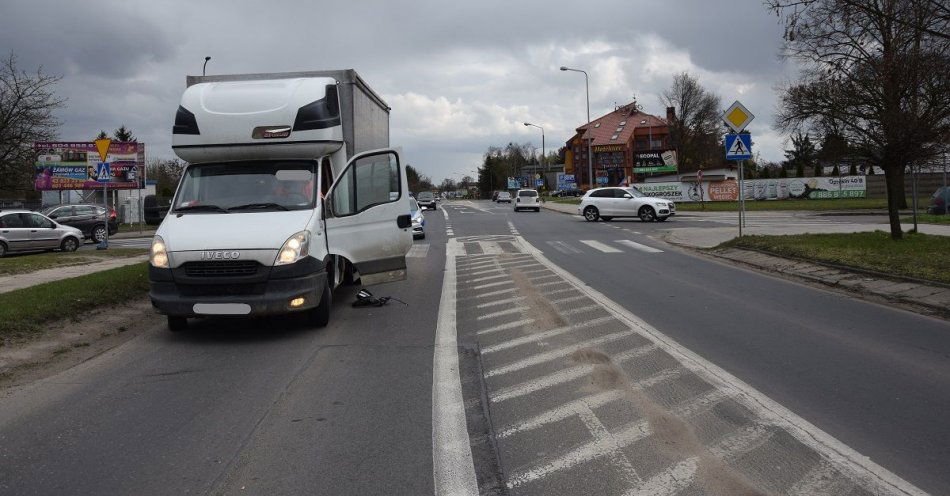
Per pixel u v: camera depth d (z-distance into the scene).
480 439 4.55
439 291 11.41
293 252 7.54
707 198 54.06
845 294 10.62
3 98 33.59
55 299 8.79
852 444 4.37
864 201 47.12
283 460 4.22
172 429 4.80
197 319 8.98
